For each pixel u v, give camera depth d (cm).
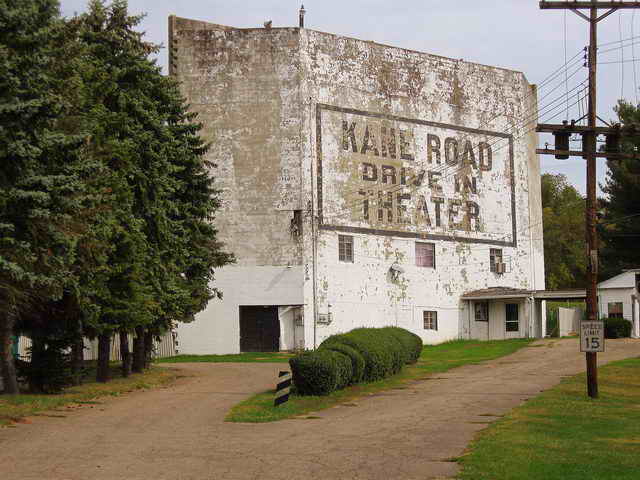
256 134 5259
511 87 6269
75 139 2025
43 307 2555
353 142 5441
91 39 2988
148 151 3020
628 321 5366
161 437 1792
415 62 5781
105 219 2547
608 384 2898
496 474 1306
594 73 2702
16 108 1831
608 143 2711
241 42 5303
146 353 3825
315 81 5319
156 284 3125
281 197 5209
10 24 1875
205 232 3678
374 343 3114
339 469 1404
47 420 2073
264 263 5184
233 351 5119
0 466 1451
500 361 4025
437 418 2070
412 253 5653
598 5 2691
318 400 2455
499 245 6109
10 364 2438
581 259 8850
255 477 1345
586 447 1564
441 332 5738
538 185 6650
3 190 1870
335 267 5278
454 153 5919
